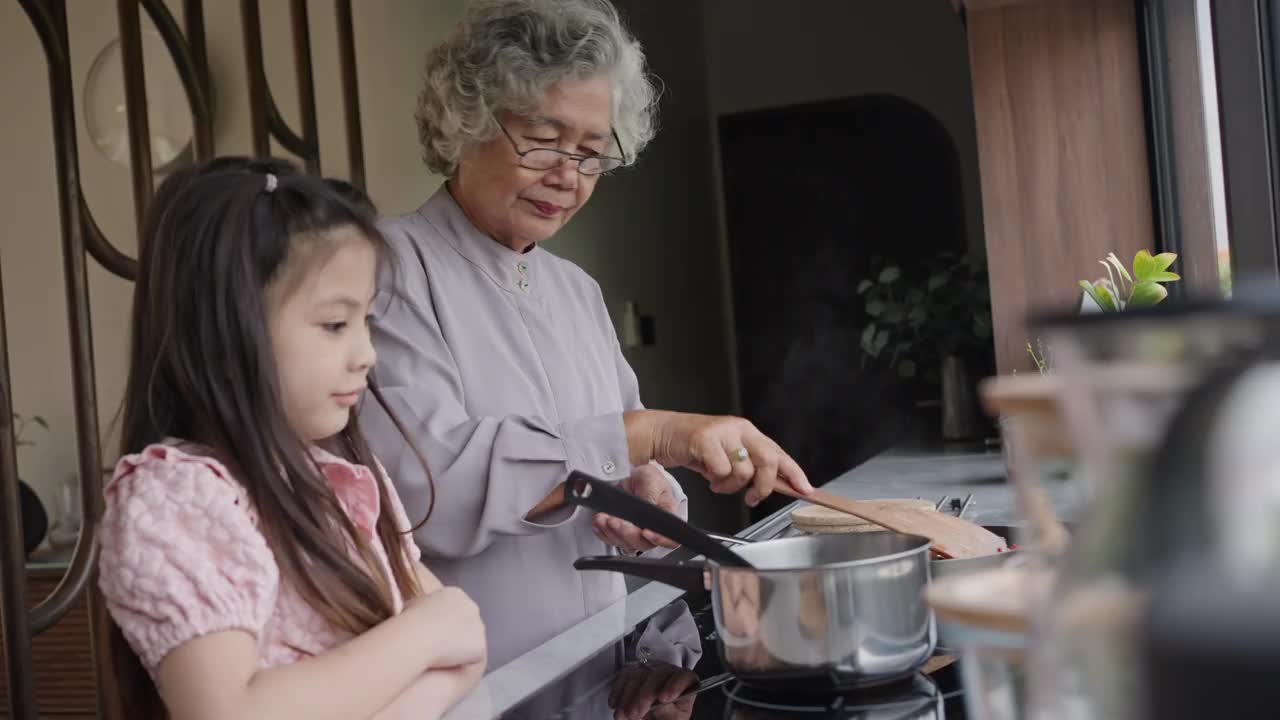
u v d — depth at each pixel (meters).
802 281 5.95
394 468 1.24
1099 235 3.07
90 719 2.61
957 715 0.66
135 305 0.86
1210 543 0.23
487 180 1.36
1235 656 0.22
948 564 0.89
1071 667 0.26
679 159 5.37
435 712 0.77
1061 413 0.28
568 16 1.32
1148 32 2.99
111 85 2.73
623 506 0.83
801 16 5.62
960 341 3.90
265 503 0.80
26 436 2.80
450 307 1.36
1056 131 3.09
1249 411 0.24
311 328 0.84
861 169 5.86
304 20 2.96
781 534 1.44
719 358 5.89
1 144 2.78
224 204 0.82
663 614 1.07
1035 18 3.09
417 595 1.01
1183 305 0.25
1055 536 0.28
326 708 0.73
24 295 2.81
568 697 0.79
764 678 0.71
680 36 5.38
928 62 5.47
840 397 5.92
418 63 3.45
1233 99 1.85
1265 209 1.84
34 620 2.05
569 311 1.51
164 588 0.72
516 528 1.22
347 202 0.87
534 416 1.26
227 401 0.80
